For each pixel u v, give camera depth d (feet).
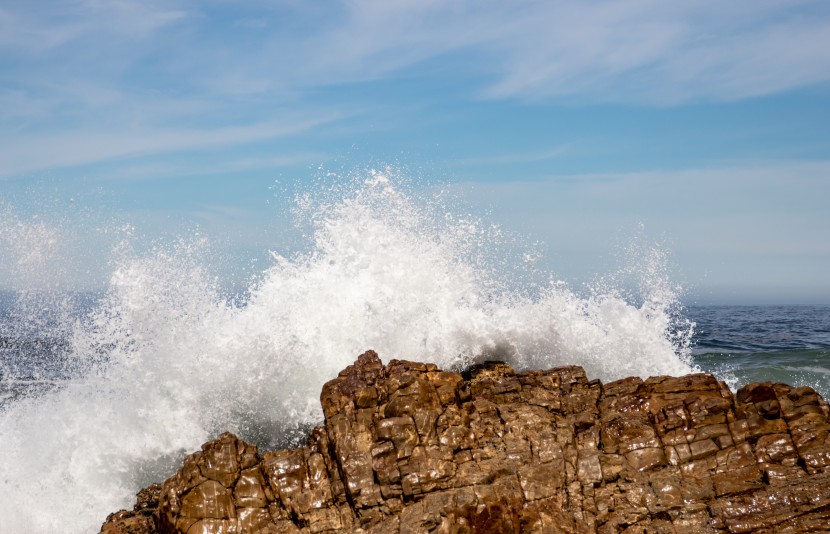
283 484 24.17
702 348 63.98
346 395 26.55
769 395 25.00
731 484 22.18
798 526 20.25
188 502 23.68
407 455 23.66
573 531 21.38
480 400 27.09
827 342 69.92
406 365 27.63
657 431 24.47
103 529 25.48
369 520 22.48
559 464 23.48
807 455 22.34
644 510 21.72
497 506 21.65
